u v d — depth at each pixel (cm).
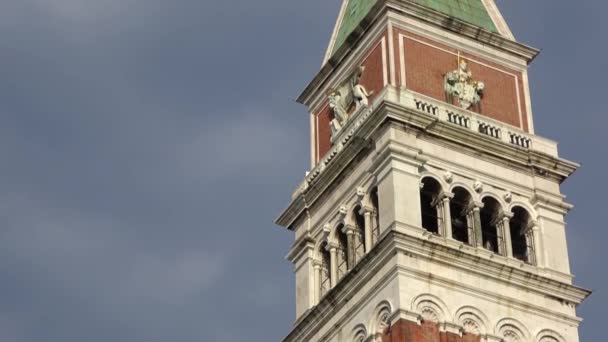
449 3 11938
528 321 10519
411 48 11481
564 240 11044
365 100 11388
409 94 11094
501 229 10869
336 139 11594
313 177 11606
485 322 10350
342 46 11919
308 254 11388
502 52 11881
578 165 11331
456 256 10469
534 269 10769
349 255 10950
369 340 10250
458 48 11681
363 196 10944
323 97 12138
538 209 11094
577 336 10656
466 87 11500
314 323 10919
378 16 11650
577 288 10788
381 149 10812
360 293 10550
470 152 11062
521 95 11756
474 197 10862
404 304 10094
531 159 11219
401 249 10300
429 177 10788
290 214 11681
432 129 10950
